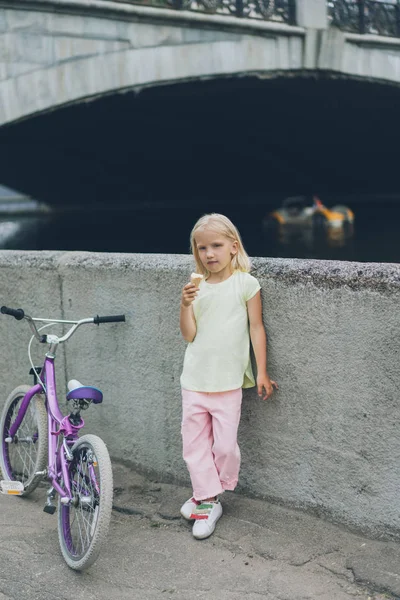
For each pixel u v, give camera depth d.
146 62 16.55
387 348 2.87
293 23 18.80
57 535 3.32
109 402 3.95
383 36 21.00
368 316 2.91
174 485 3.72
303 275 3.09
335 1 19.81
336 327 3.02
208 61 17.36
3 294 4.33
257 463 3.39
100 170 34.84
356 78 20.64
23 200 42.78
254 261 3.29
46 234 27.34
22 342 4.30
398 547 2.91
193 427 3.25
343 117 26.73
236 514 3.32
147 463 3.83
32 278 4.17
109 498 2.85
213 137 29.39
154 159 33.00
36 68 15.45
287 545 3.04
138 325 3.73
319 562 2.90
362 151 32.81
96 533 2.84
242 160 33.97
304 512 3.24
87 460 3.02
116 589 2.84
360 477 3.02
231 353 3.19
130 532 3.30
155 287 3.62
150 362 3.71
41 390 3.66
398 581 2.70
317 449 3.15
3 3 14.95
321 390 3.10
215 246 3.12
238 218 30.86
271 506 3.34
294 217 26.94
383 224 26.48
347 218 26.55
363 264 2.98
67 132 25.58
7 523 3.46
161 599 2.75
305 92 21.94
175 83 17.19
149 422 3.78
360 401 2.98
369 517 3.00
